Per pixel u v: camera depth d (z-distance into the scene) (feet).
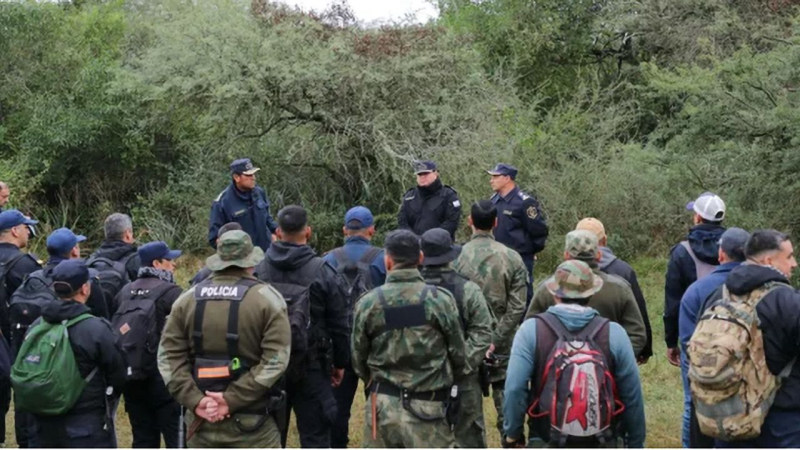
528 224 23.57
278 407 14.17
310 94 45.55
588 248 15.66
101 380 15.06
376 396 13.98
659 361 28.14
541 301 15.98
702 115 36.40
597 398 11.98
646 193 44.60
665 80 43.80
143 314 17.25
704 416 13.06
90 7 65.46
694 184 38.11
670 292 18.80
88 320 14.88
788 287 13.14
